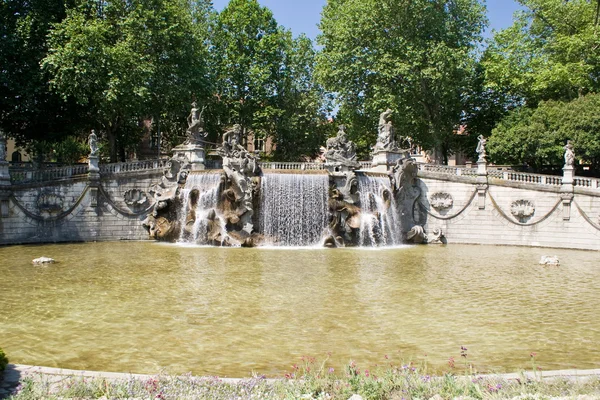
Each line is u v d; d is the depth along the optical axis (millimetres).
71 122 45594
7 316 15578
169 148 64188
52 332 14039
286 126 60250
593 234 36938
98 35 39156
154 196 38812
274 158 64188
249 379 9531
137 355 12289
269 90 61344
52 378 9641
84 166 37750
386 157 42375
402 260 29109
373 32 51188
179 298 18062
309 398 8555
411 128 54719
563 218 38125
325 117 66750
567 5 50188
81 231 36812
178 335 13844
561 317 16156
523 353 12703
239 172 36000
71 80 38656
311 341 13445
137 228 38562
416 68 50500
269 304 17359
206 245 34688
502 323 15375
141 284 20469
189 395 8680
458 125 56688
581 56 48250
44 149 56125
